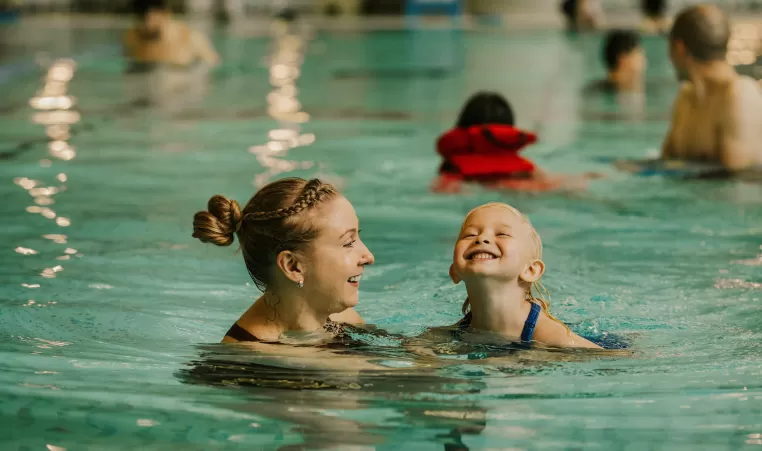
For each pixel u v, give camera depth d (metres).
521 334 3.00
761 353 2.94
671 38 6.20
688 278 3.86
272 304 3.02
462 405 2.50
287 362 2.81
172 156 6.65
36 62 12.91
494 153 5.77
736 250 4.29
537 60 14.62
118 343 3.04
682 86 6.37
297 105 9.57
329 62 14.09
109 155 6.65
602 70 13.23
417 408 2.48
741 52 14.20
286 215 2.86
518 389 2.61
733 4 21.88
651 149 7.02
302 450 2.23
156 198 5.34
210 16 22.11
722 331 3.19
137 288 3.72
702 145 6.14
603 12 24.03
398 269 4.01
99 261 4.10
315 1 24.08
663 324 3.28
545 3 22.95
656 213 5.00
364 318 3.35
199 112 8.93
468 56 15.16
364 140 7.44
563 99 10.13
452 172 5.82
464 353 2.90
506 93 10.73
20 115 8.55
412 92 10.82
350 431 2.33
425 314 3.40
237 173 6.07
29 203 5.18
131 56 12.95
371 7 23.83
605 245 4.39
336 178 5.93
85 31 17.80
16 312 3.37
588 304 3.52
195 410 2.46
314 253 2.89
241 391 2.60
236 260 4.16
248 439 2.28
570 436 2.30
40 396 2.54
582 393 2.58
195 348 2.98
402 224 4.81
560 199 5.32
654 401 2.53
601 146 7.18
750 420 2.39
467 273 2.92
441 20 22.55
